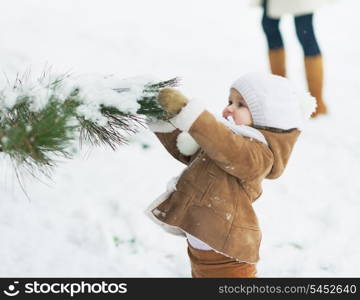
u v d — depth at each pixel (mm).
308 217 6543
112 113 3064
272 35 9383
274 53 9414
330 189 7156
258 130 3732
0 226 5230
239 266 3850
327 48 13977
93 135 3195
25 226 5320
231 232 3684
